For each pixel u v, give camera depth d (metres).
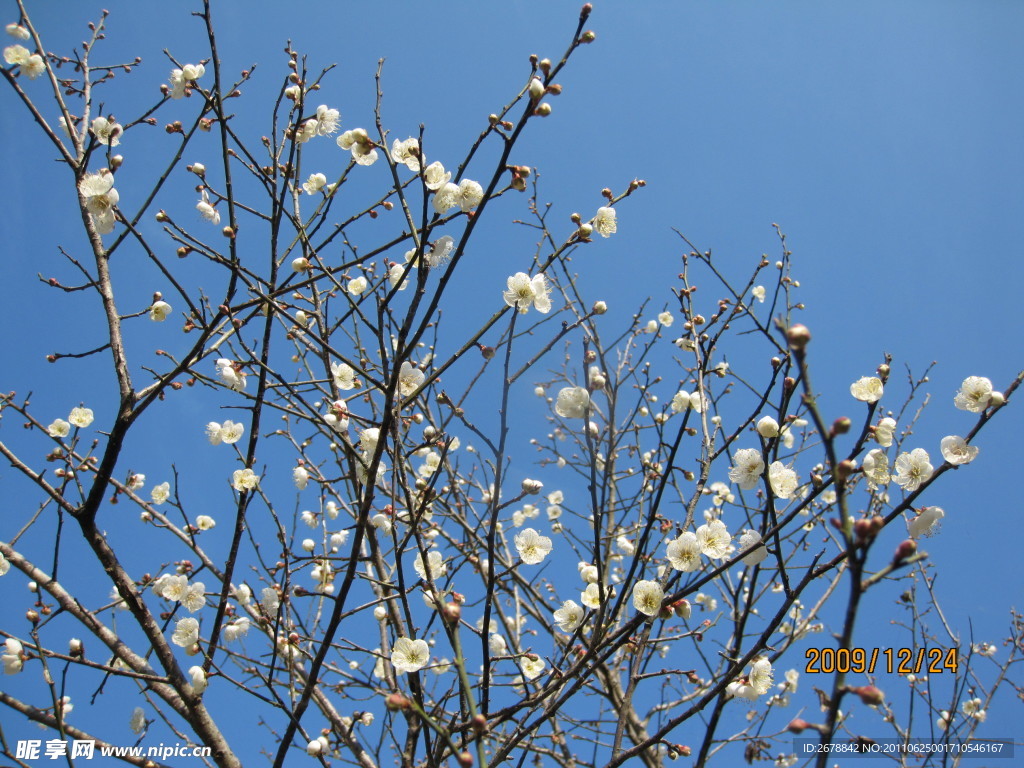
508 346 2.94
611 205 3.44
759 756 5.16
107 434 3.53
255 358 3.35
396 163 3.25
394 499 3.26
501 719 3.04
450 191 3.08
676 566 3.08
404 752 3.67
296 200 3.99
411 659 3.12
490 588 2.88
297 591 3.19
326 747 3.97
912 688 4.63
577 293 4.04
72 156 4.01
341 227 3.60
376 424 3.28
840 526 1.69
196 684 3.52
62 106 4.08
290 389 3.54
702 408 3.83
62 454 3.97
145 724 3.62
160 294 4.05
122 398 3.57
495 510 2.85
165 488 4.84
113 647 3.63
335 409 3.26
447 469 4.82
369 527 4.16
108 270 3.93
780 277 4.16
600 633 2.93
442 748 3.10
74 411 4.71
